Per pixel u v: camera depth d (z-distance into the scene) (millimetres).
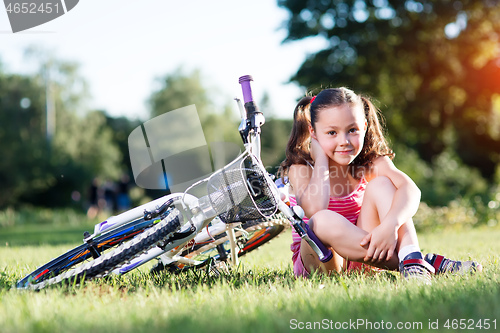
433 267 2715
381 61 21500
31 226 16797
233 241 3104
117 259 2568
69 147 40062
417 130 22594
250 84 2600
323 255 2658
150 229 2596
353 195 2963
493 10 20734
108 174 41938
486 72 21375
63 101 42344
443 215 10453
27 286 2619
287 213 2607
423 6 20719
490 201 10992
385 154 2998
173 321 1783
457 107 22312
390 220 2574
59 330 1716
